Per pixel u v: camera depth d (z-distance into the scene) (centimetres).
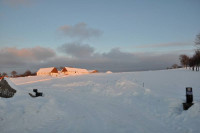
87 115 816
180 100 945
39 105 937
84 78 4262
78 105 1054
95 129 621
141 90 1452
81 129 621
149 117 763
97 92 1628
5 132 579
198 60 5459
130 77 3744
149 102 1034
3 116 720
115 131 596
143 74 4803
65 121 721
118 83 1984
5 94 1018
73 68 8669
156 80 2930
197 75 3734
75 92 1719
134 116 784
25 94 1155
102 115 813
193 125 613
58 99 1273
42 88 2200
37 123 685
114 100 1202
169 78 3272
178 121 680
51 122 705
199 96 1148
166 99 1009
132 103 1062
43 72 7969
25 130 604
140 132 581
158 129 608
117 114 827
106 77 4259
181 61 7769
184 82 2405
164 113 799
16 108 830
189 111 728
